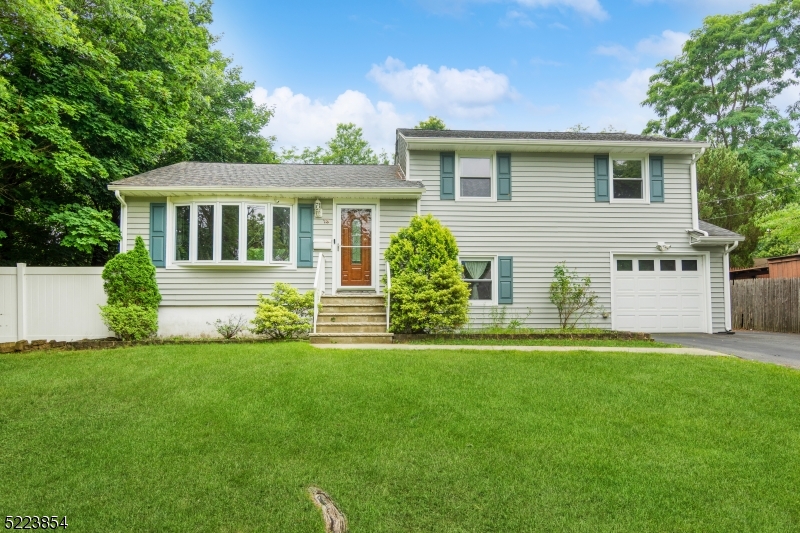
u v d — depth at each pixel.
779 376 6.88
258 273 11.55
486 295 12.58
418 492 3.66
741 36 28.72
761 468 4.09
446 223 12.48
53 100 10.60
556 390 6.12
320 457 4.22
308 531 3.18
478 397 5.81
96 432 4.72
